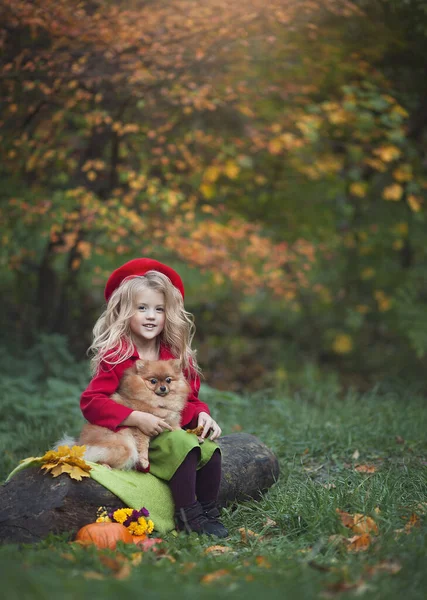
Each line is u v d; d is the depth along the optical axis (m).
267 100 8.62
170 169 8.68
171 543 3.57
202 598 2.53
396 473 4.76
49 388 7.68
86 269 9.41
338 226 10.47
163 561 3.18
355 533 3.62
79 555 3.15
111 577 2.88
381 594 2.68
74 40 7.01
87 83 7.17
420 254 10.70
